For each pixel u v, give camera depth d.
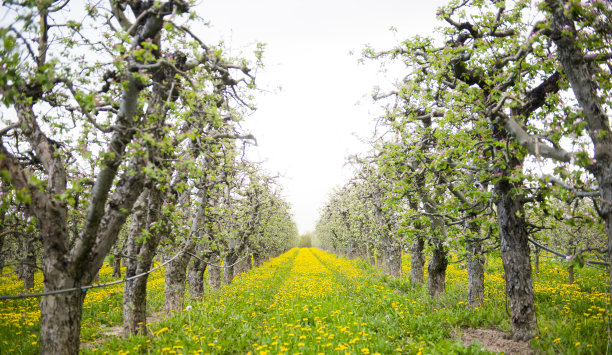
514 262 7.61
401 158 10.08
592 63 6.08
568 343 6.66
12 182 5.19
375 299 12.79
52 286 5.48
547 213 6.74
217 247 12.22
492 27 7.82
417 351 7.00
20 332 9.19
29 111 5.90
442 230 11.84
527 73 7.76
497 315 8.90
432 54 8.35
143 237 7.21
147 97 7.09
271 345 7.29
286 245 56.25
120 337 8.45
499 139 7.89
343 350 6.77
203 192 11.95
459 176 9.55
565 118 5.79
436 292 12.89
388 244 19.98
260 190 19.72
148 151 5.99
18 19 4.29
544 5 5.61
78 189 4.98
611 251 5.32
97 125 5.14
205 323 9.44
